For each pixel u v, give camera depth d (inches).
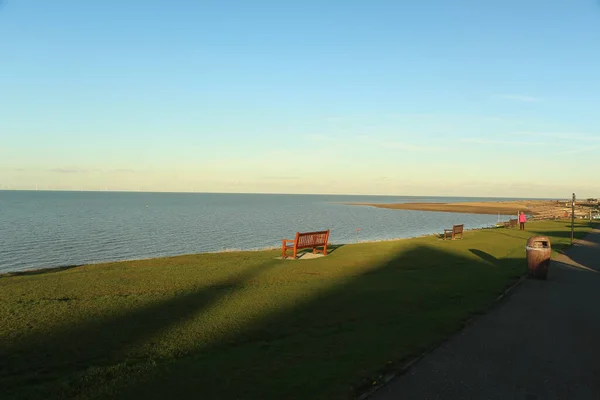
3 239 1298.0
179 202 5531.5
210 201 6363.2
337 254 684.7
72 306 345.1
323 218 2524.6
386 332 263.4
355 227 1868.8
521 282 429.1
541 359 219.8
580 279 445.1
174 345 249.0
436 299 354.3
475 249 726.5
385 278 459.5
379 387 185.2
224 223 2023.9
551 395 179.2
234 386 185.2
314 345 242.1
